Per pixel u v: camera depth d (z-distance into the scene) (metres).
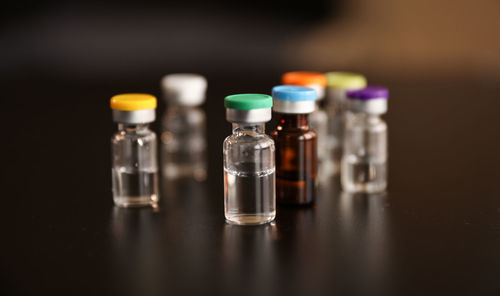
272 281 0.34
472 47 0.96
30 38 0.96
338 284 0.34
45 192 0.42
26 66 0.91
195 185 0.44
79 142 0.51
